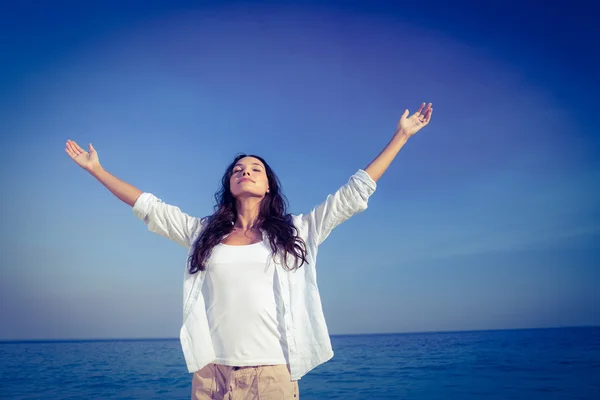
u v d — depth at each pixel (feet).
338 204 8.20
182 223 8.69
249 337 7.33
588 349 64.03
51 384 35.29
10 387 33.76
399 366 48.42
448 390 33.19
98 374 41.52
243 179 8.48
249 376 7.17
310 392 32.73
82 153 8.82
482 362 50.65
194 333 7.58
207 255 7.89
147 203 8.60
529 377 38.45
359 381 37.73
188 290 7.84
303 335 7.59
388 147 8.64
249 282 7.54
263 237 8.08
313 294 7.86
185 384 35.01
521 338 102.01
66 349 88.48
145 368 46.73
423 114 8.84
